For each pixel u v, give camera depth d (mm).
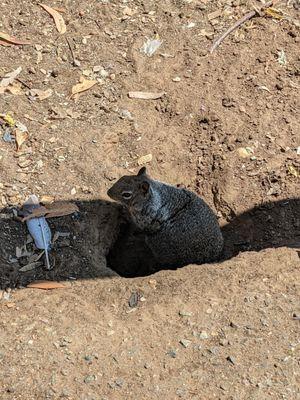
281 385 1912
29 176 2209
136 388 1904
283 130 2359
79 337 1968
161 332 1976
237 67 2461
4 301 2027
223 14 2562
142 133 2334
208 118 2373
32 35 2445
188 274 2064
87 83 2385
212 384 1911
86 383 1909
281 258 2090
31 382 1908
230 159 2318
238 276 2059
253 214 2258
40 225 2133
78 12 2508
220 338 1966
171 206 2174
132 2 2559
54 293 2045
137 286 2049
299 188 2273
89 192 2213
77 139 2287
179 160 2326
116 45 2471
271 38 2521
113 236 2229
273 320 1991
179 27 2527
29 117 2303
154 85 2414
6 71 2373
